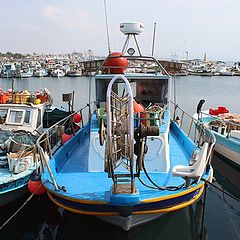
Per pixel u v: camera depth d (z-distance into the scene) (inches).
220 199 366.0
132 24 365.1
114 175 207.2
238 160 449.1
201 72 2849.4
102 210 223.3
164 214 257.4
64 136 372.2
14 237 277.9
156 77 344.2
